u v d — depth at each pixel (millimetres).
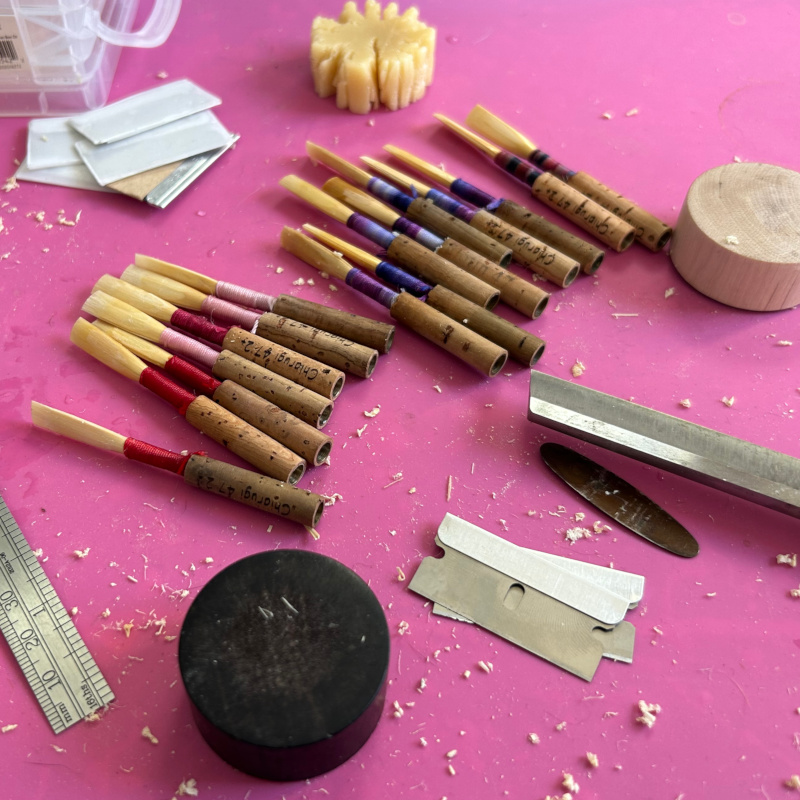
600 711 166
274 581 158
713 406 210
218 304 218
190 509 190
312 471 196
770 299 223
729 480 185
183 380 207
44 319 222
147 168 248
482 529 185
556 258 227
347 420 205
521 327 223
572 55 288
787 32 297
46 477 194
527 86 279
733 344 222
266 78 278
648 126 269
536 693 167
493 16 299
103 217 243
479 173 259
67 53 249
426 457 200
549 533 189
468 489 195
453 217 236
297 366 204
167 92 263
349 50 260
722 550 187
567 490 195
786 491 183
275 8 298
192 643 151
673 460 188
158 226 242
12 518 187
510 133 256
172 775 158
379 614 156
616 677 170
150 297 217
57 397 208
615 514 190
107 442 195
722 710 167
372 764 159
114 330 212
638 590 179
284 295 220
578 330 224
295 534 187
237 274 233
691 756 162
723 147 264
